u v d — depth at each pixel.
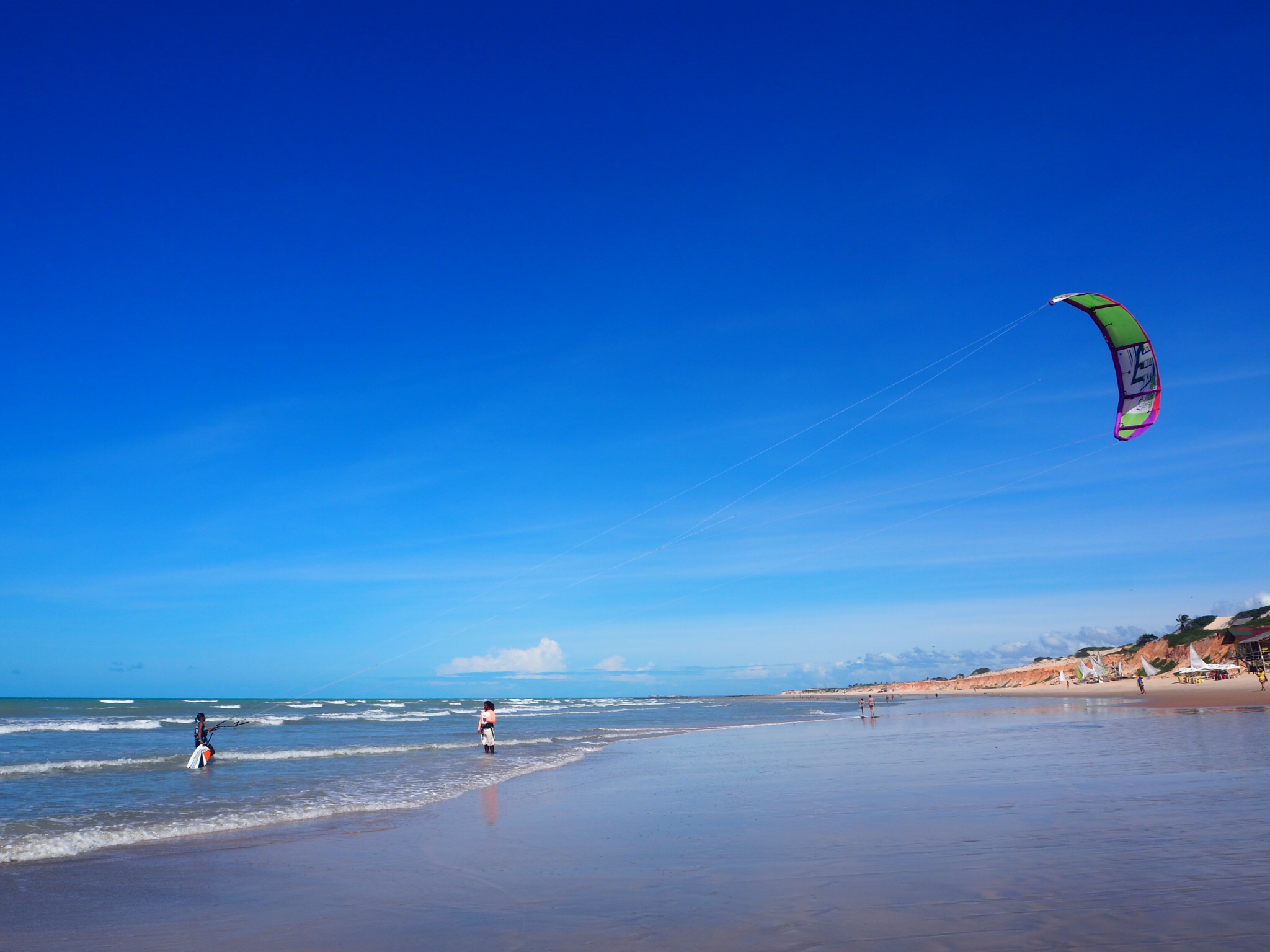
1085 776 13.38
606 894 7.14
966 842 8.41
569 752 25.50
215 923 6.79
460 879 8.09
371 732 39.00
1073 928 5.39
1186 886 6.32
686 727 43.38
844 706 93.25
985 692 137.88
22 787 16.91
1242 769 13.45
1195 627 97.50
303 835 11.07
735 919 6.09
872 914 5.97
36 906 7.50
